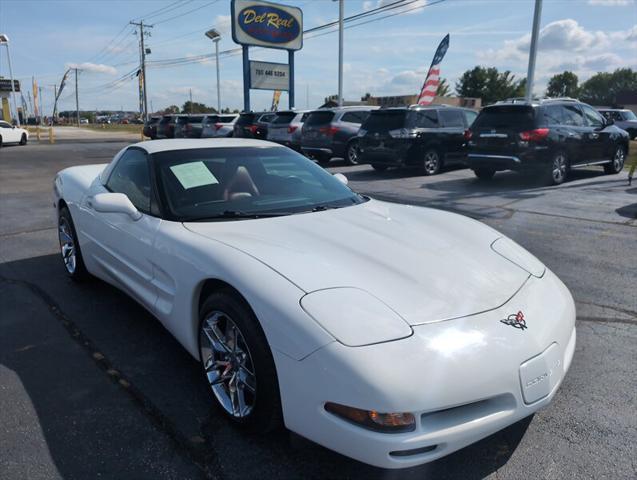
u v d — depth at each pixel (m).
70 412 2.69
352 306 2.10
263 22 25.17
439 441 1.92
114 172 4.09
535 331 2.23
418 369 1.91
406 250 2.66
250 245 2.60
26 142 28.61
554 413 2.66
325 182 3.79
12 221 7.50
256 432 2.42
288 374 2.08
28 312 4.02
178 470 2.26
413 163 12.26
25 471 2.24
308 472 2.25
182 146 3.73
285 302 2.14
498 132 10.36
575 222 7.00
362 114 15.46
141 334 3.64
